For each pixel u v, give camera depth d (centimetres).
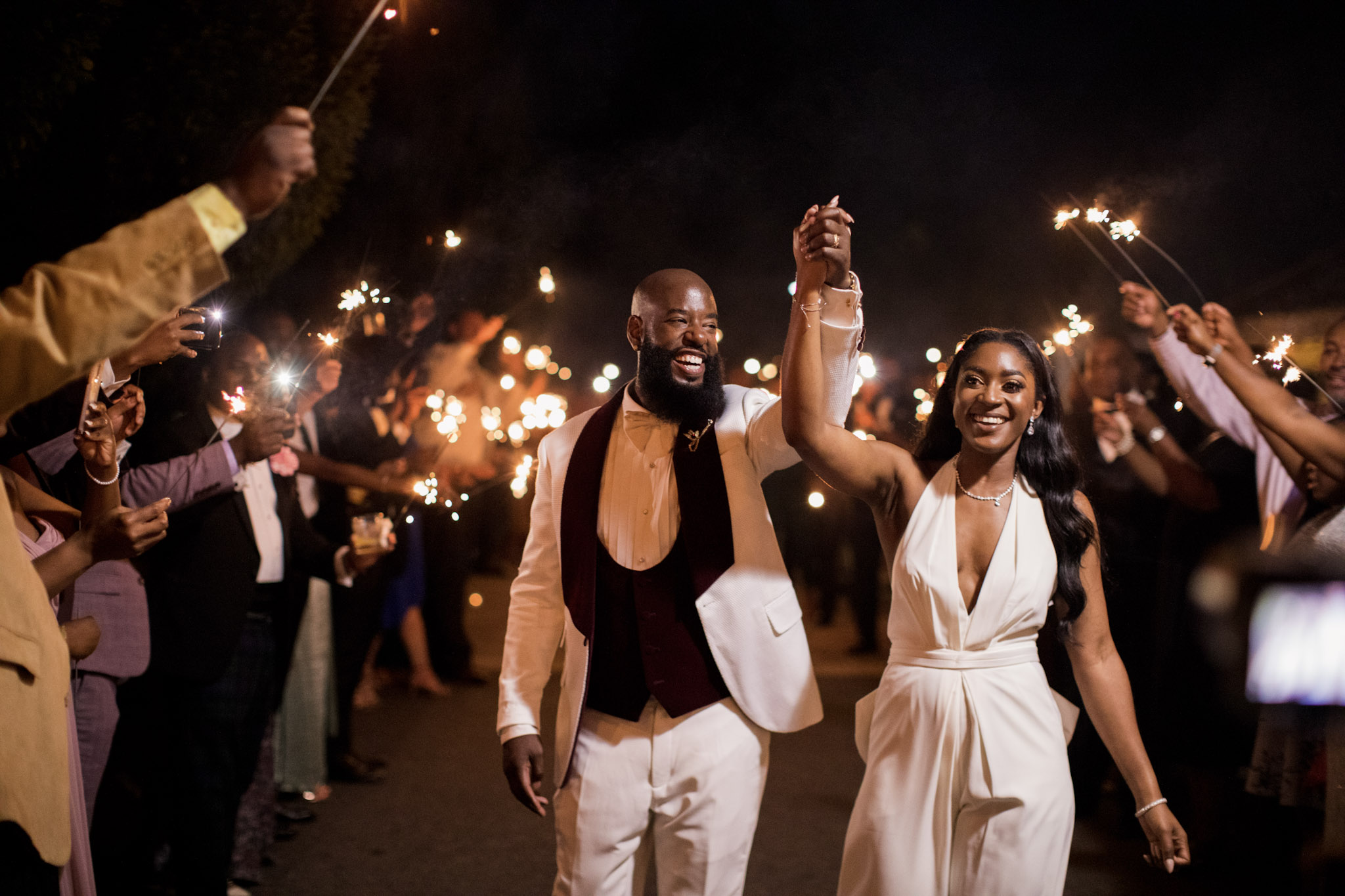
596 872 270
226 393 368
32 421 312
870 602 887
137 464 390
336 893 421
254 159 173
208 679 372
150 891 425
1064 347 445
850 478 271
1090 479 516
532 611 292
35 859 202
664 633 271
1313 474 372
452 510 742
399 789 548
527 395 784
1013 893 254
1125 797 514
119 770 482
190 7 526
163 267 170
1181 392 440
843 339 263
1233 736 457
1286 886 434
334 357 515
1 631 192
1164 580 481
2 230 508
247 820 428
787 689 276
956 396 271
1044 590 267
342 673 557
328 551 427
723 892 272
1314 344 577
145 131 518
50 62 411
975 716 258
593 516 279
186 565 374
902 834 258
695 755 268
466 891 424
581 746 273
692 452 280
